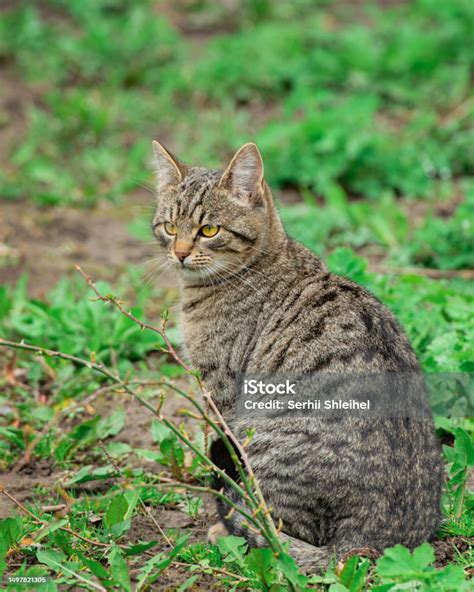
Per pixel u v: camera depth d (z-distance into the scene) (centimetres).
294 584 720
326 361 859
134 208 1681
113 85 2042
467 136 1795
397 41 2083
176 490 948
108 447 1002
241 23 2325
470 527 853
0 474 1001
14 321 1252
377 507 801
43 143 1875
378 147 1708
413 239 1493
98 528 879
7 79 2089
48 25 2303
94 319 1232
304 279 959
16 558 837
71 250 1526
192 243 988
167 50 2162
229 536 804
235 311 970
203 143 1842
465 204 1501
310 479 808
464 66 2023
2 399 1145
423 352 1112
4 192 1709
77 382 1163
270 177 1705
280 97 2012
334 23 2306
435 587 702
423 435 839
